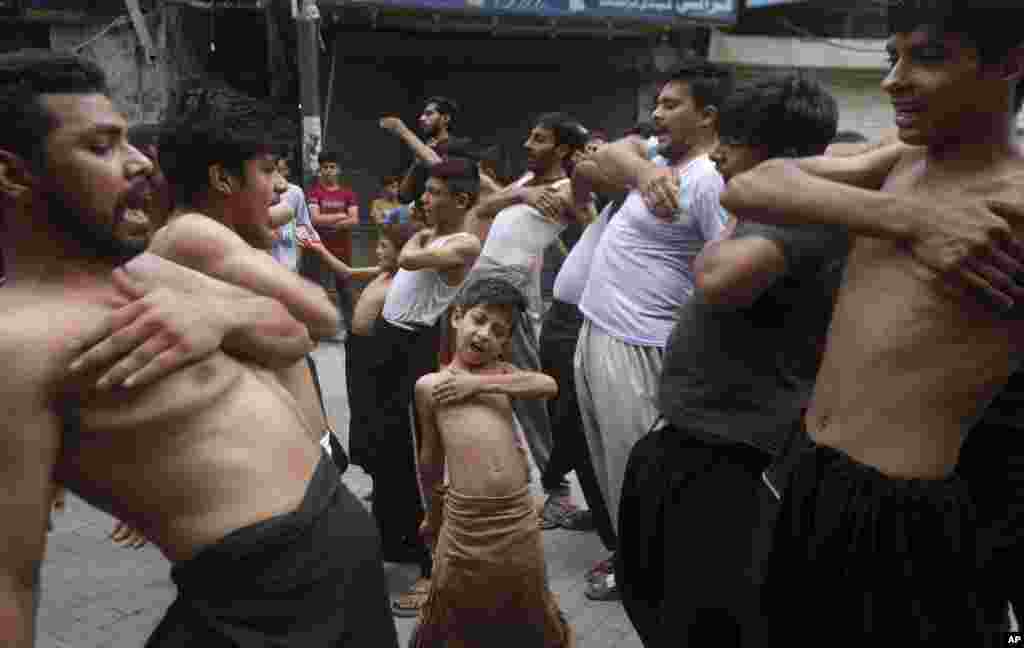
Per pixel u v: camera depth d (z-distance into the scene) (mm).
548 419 4430
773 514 1707
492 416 2729
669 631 2297
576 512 4352
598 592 3555
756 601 1712
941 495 1449
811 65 12055
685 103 3082
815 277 2082
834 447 1551
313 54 9125
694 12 10836
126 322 1310
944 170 1468
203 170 2066
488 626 2732
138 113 9852
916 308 1444
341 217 8789
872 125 12469
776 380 2188
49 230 1337
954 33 1347
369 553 1527
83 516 4336
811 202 1494
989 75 1362
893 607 1484
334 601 1432
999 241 1333
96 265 1391
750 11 12414
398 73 11961
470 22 10773
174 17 10609
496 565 2646
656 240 3125
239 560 1346
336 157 8961
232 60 12461
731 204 1604
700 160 3068
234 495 1372
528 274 4363
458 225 3734
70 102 1288
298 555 1394
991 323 1401
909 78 1404
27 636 1285
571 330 3926
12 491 1240
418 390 2914
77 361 1255
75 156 1288
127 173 1340
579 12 10445
